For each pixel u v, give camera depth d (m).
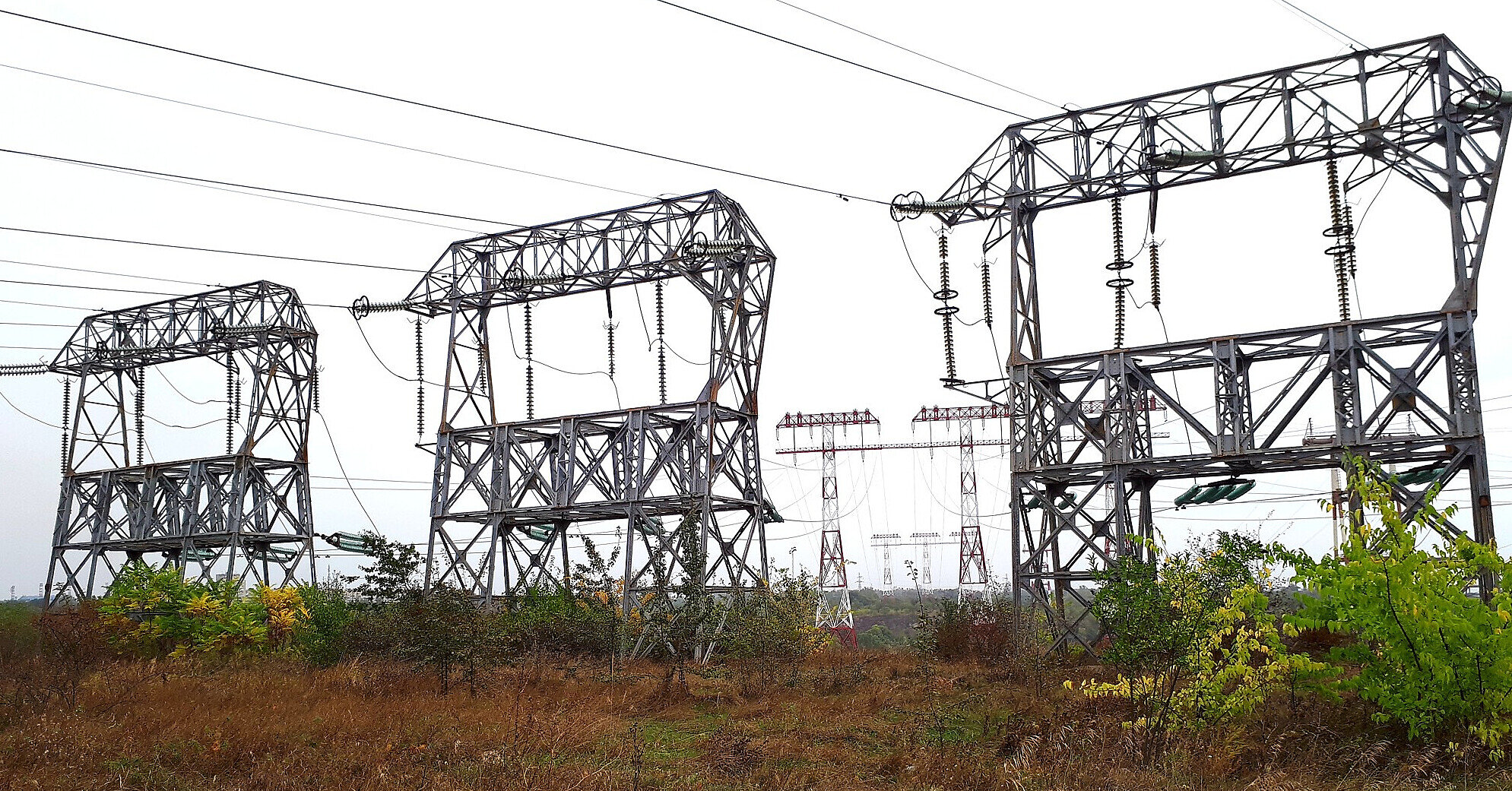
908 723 19.16
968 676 26.80
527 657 28.48
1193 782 13.76
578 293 40.56
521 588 37.88
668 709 21.91
